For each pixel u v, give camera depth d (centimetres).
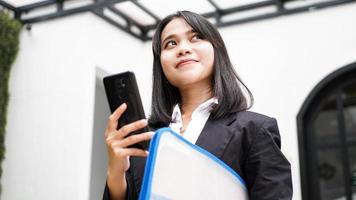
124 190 94
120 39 445
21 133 402
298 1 412
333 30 389
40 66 410
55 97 394
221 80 104
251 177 89
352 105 382
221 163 85
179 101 118
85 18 397
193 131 97
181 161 79
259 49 420
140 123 85
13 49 418
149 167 75
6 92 410
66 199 362
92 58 394
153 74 120
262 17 423
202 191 81
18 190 389
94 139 455
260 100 405
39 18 421
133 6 433
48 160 381
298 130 380
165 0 420
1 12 410
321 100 388
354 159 378
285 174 87
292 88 394
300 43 401
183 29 108
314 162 383
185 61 104
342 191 378
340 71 375
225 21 446
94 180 447
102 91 471
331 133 388
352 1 385
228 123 95
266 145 89
